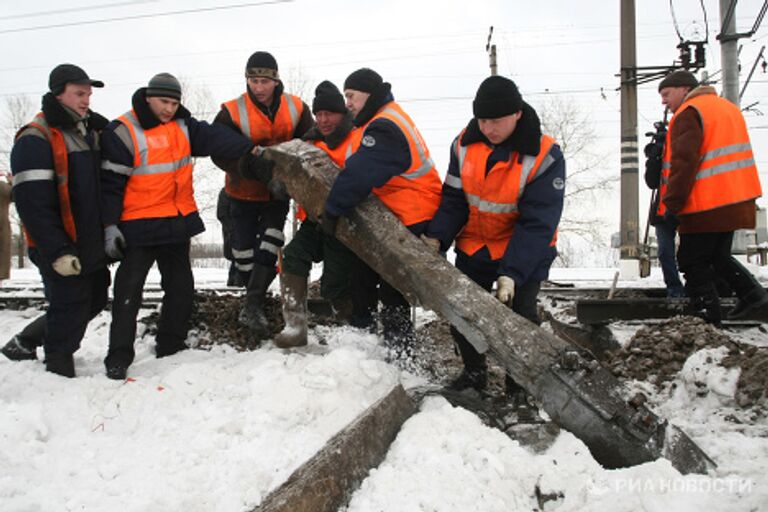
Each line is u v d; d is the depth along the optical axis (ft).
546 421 12.07
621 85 55.93
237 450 10.39
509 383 14.06
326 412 11.96
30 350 16.43
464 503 9.19
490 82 12.93
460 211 14.65
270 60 17.29
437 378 15.94
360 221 14.25
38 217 14.07
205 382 13.48
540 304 24.52
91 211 14.80
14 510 8.57
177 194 15.92
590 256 77.30
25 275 49.60
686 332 16.67
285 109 17.90
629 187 54.80
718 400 14.07
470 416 11.33
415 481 9.49
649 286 30.01
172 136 15.67
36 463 10.11
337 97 15.67
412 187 14.92
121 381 13.76
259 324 17.79
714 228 19.10
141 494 9.07
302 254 16.56
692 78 21.75
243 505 8.81
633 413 11.00
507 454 10.43
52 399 12.76
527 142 13.26
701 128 19.08
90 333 19.90
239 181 17.69
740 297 19.89
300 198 15.37
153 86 15.21
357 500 9.27
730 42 36.60
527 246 13.32
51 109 14.38
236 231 18.69
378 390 13.08
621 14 56.65
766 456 11.16
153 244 15.46
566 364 11.41
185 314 16.90
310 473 8.95
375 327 16.63
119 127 15.21
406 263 13.51
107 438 11.28
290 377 12.48
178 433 11.34
